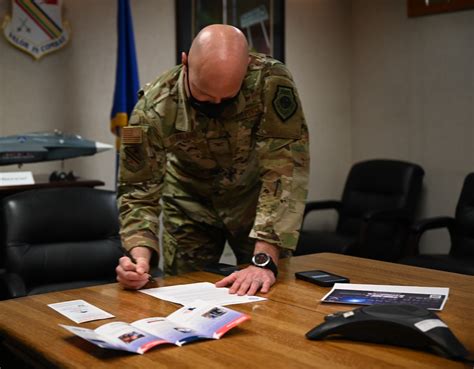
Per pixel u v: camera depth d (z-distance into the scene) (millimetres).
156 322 1313
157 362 1104
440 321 1169
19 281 2273
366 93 4723
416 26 4332
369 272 1815
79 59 3562
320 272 1753
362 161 4531
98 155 3670
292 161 1777
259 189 2137
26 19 3371
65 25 3486
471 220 3549
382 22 4562
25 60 3393
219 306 1401
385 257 4027
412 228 3475
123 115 3340
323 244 3738
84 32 3566
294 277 1760
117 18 3477
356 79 4793
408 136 4441
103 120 3674
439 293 1513
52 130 3496
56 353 1162
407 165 4102
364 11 4688
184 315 1362
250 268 1706
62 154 3062
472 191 3588
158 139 1812
